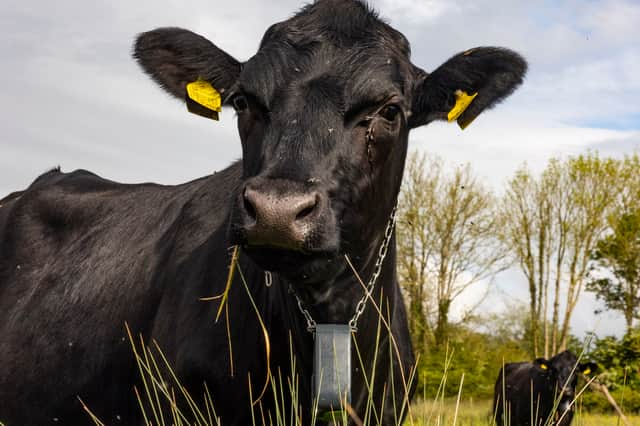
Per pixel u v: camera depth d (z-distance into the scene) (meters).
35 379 4.62
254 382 3.60
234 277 3.77
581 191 27.78
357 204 3.22
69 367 4.49
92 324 4.48
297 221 2.79
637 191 27.47
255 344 3.62
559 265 27.73
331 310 3.41
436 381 21.80
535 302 27.84
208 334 3.71
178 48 3.85
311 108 3.12
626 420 3.10
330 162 3.06
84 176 5.60
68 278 4.78
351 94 3.19
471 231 27.33
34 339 4.72
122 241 4.71
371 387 3.32
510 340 27.69
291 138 3.05
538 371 15.72
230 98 3.76
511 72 3.72
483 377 22.20
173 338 3.89
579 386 15.05
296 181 2.88
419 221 27.42
